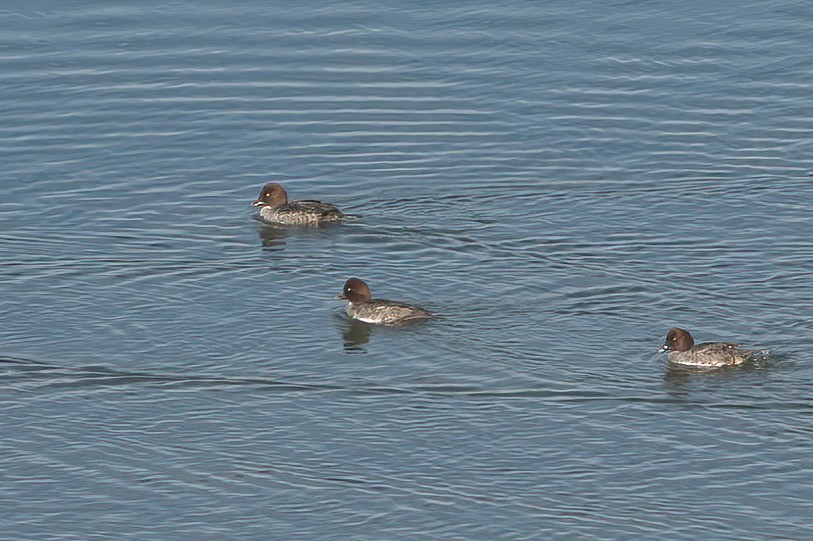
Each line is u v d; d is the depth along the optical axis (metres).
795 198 44.03
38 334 36.84
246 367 35.38
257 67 52.47
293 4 56.56
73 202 44.47
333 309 38.16
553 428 32.66
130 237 42.44
